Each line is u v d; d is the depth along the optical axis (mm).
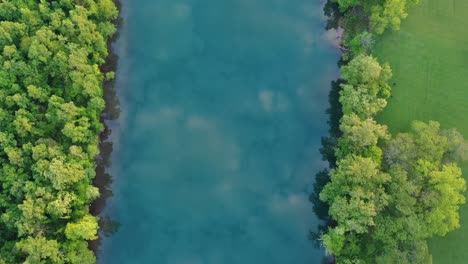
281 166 134625
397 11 128250
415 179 114062
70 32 126812
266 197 132125
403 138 117750
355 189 113062
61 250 112812
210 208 131000
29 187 113062
